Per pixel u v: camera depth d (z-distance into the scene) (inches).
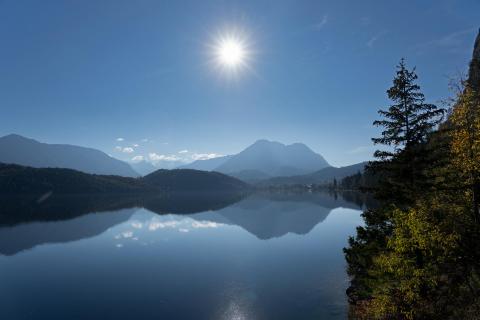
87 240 3651.6
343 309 1428.4
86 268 2436.0
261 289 1808.6
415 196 808.3
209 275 2135.8
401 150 878.4
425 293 714.2
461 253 624.4
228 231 4128.9
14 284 2094.0
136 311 1605.6
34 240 3705.7
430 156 853.2
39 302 1766.7
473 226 645.3
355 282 1561.3
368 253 986.7
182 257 2694.4
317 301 1566.2
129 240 3590.1
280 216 5910.4
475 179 678.5
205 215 6407.5
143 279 2110.0
